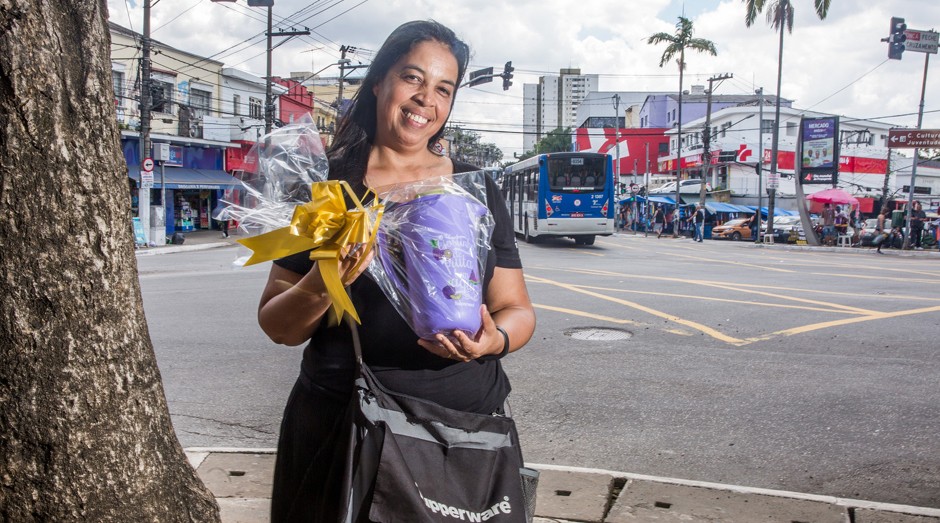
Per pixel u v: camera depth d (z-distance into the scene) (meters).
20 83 1.55
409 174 2.00
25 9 1.56
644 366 6.38
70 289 1.63
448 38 1.98
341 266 1.62
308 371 1.91
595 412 5.15
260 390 5.61
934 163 57.50
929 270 15.73
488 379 1.94
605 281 12.26
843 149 52.09
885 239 27.73
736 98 74.56
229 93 34.44
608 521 3.29
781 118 56.53
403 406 1.73
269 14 28.30
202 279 13.04
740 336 7.59
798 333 7.73
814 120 29.23
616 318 8.57
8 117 1.56
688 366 6.38
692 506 3.44
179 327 8.02
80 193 1.64
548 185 22.33
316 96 59.22
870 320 8.47
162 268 16.06
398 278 1.73
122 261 1.73
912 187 26.78
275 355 6.72
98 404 1.68
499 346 1.82
